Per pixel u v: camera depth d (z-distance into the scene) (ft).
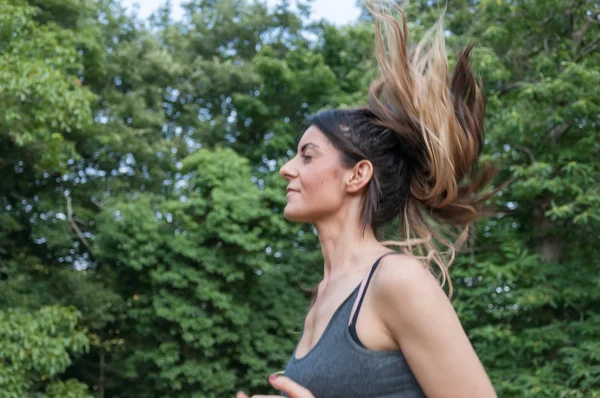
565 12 29.71
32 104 25.85
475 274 28.76
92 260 48.93
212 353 42.98
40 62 24.81
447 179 3.98
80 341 26.71
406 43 4.11
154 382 45.88
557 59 30.04
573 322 28.37
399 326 3.34
